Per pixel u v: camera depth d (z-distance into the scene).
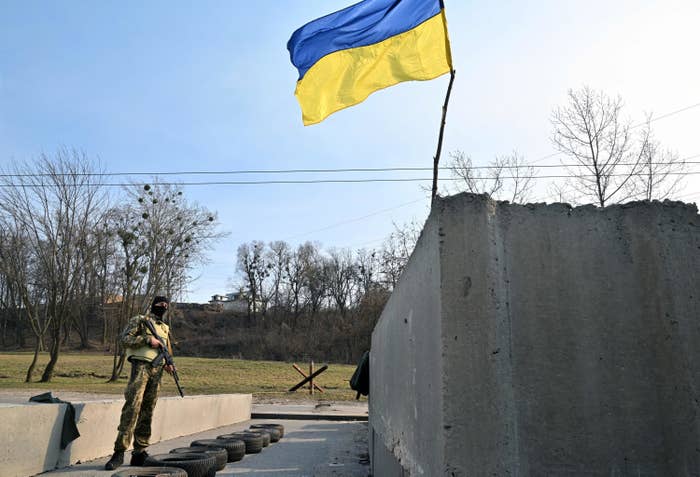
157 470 5.14
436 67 5.96
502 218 2.76
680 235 2.79
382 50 6.06
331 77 6.14
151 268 31.16
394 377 4.78
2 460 4.85
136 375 5.87
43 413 5.44
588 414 2.55
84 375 30.47
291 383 26.50
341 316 72.88
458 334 2.55
